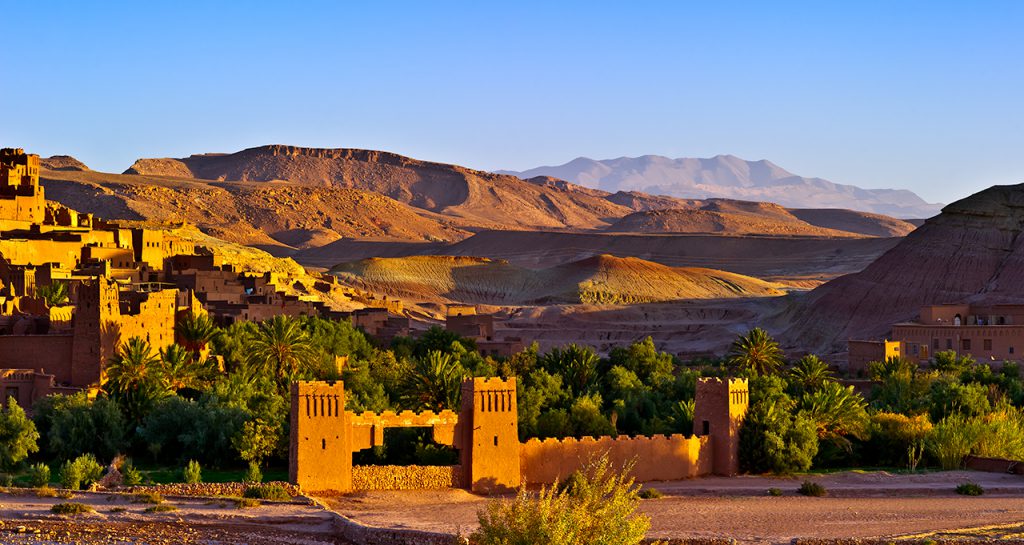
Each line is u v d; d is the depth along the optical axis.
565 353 115.56
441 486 73.69
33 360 100.69
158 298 105.62
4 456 80.06
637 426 98.38
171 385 95.38
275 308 136.50
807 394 93.44
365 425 72.56
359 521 64.50
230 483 71.62
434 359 90.81
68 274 135.25
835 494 79.06
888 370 130.75
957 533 69.38
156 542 59.59
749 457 84.38
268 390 93.31
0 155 170.00
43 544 58.22
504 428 73.88
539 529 48.75
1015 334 151.88
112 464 80.31
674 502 74.88
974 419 97.94
